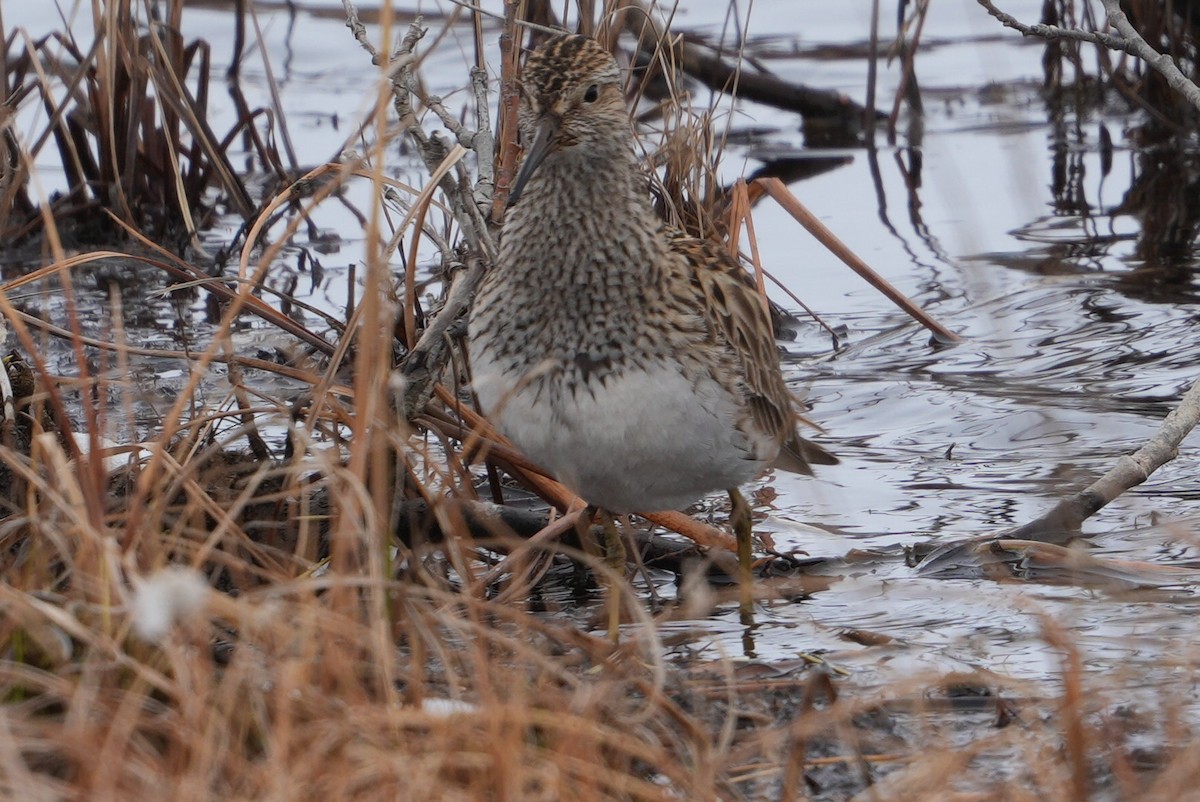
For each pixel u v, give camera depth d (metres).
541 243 8.16
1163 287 14.38
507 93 10.52
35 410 9.04
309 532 8.79
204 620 6.14
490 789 5.76
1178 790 5.89
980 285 14.38
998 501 10.39
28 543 7.63
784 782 6.45
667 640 8.39
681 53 13.11
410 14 21.95
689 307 8.20
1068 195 17.14
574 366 8.10
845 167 18.38
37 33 19.58
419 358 9.27
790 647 8.23
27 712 5.95
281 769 5.41
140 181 15.62
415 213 9.36
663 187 12.09
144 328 13.27
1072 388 12.31
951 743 6.84
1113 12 11.06
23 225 15.34
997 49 22.17
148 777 5.39
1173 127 18.70
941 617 8.55
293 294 14.13
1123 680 7.07
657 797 5.89
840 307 14.22
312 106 19.88
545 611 8.98
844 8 23.59
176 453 8.74
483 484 10.52
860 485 10.77
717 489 8.61
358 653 6.66
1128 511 10.04
